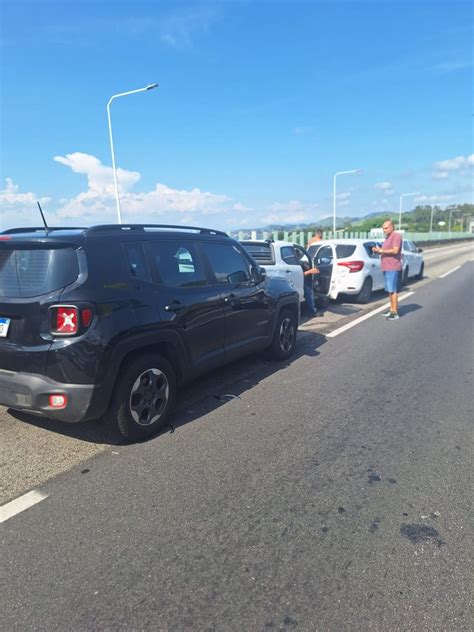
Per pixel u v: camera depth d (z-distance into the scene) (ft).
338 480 10.56
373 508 9.48
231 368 19.43
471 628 6.61
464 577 7.59
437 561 7.95
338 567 7.79
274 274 27.45
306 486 10.30
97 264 11.35
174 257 13.98
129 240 12.61
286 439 12.67
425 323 29.14
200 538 8.55
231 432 13.12
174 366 13.79
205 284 15.03
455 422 13.87
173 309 13.16
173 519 9.11
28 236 11.48
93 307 10.86
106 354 11.02
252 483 10.43
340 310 34.78
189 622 6.72
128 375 11.81
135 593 7.25
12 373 11.16
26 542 8.45
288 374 18.56
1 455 11.72
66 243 11.04
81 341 10.66
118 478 10.63
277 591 7.27
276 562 7.92
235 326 16.38
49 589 7.34
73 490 10.14
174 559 8.00
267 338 18.81
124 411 11.84
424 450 12.06
